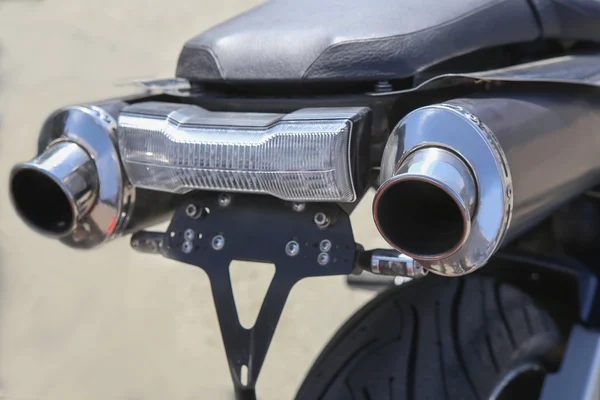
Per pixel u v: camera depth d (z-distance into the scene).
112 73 4.64
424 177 0.98
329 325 3.05
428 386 1.30
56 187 1.34
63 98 4.40
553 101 1.21
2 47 4.89
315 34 1.27
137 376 2.90
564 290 1.46
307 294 3.26
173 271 3.59
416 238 1.02
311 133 1.14
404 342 1.36
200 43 1.38
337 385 1.34
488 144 1.02
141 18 5.22
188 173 1.22
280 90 1.33
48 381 2.90
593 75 1.29
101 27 5.12
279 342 2.97
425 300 1.43
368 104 1.23
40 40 4.97
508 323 1.39
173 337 3.12
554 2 1.45
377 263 1.20
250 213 1.28
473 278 1.47
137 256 3.72
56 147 1.31
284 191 1.17
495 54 1.43
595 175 1.37
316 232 1.24
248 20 1.40
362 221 3.50
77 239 1.36
